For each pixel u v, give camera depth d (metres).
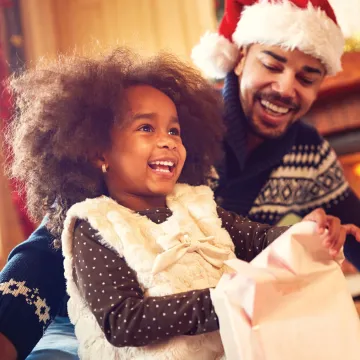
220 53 1.52
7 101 2.13
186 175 1.29
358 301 1.80
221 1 2.57
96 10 2.64
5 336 1.11
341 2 2.37
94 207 1.04
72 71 1.18
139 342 0.91
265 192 1.52
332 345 0.84
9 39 2.52
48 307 1.18
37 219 1.24
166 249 1.01
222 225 1.15
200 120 1.31
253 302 0.82
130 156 1.09
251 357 0.80
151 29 2.62
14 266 1.18
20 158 1.18
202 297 0.90
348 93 2.25
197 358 0.96
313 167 1.58
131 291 0.95
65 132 1.13
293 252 0.88
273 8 1.41
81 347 1.03
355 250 1.62
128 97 1.13
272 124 1.47
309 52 1.39
